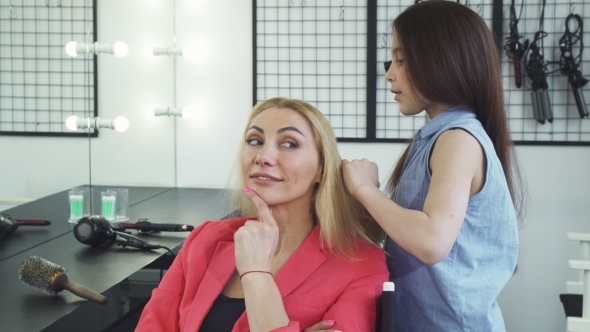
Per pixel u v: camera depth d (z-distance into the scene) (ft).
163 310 4.70
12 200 6.86
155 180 10.30
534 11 10.21
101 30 8.54
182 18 10.74
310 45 10.60
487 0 10.23
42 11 7.27
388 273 4.49
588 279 7.10
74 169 7.97
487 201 4.43
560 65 10.03
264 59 10.68
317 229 4.55
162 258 6.41
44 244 6.68
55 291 4.99
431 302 4.62
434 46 4.42
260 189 4.43
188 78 10.82
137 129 9.60
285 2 10.56
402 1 10.39
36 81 7.16
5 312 4.63
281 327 3.86
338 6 10.50
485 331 4.58
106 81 8.75
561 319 10.57
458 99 4.51
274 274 4.60
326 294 4.32
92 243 6.54
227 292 4.59
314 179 4.55
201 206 9.23
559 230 10.44
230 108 10.79
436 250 4.00
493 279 4.56
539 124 10.34
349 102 10.63
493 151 4.42
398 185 4.83
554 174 10.37
